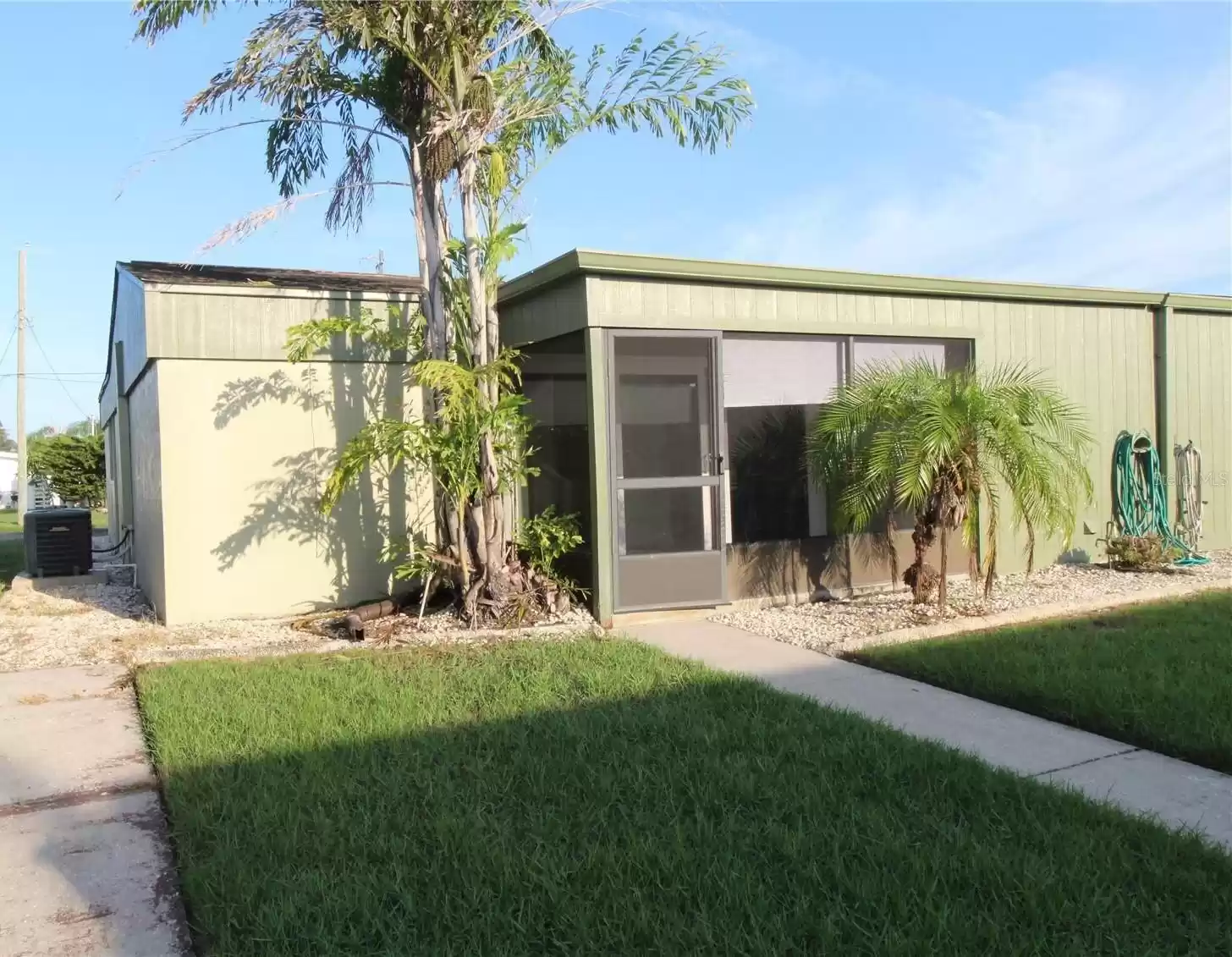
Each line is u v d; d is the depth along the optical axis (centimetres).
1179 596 848
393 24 714
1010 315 961
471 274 768
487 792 399
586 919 294
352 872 329
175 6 729
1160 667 579
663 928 289
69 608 910
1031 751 459
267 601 830
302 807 386
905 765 426
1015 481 730
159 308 791
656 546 782
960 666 598
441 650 682
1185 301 1084
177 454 800
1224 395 1148
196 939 302
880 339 895
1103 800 392
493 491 770
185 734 487
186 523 804
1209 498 1129
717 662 647
